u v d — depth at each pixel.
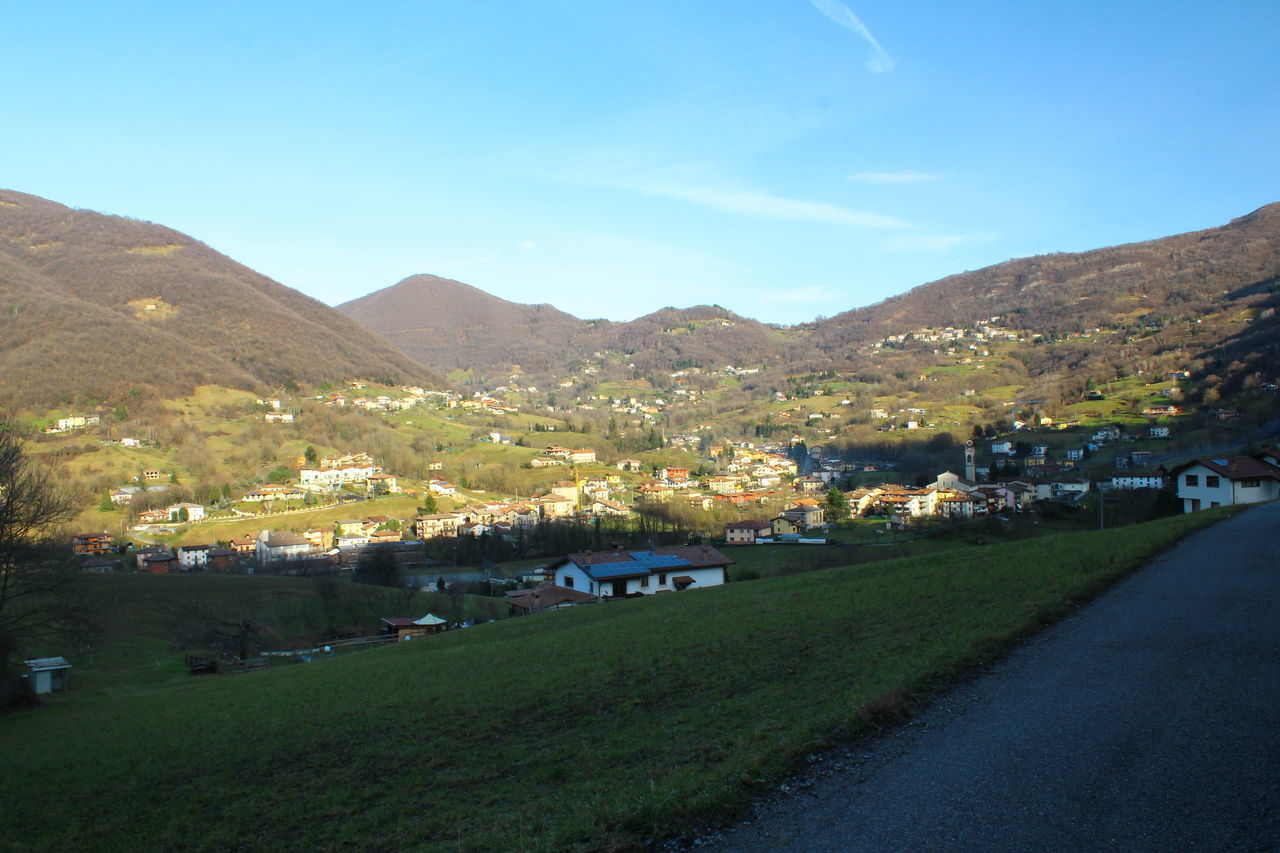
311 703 26.45
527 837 9.59
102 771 22.00
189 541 121.81
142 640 57.97
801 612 24.38
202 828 14.99
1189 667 12.82
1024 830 7.73
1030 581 22.80
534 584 84.44
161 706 33.25
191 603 68.75
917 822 8.15
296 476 167.25
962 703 12.02
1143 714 10.76
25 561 42.16
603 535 110.06
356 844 11.83
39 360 185.50
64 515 44.53
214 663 51.09
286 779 17.27
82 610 46.00
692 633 24.12
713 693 16.02
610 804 10.06
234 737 23.06
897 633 18.20
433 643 41.03
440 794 13.44
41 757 25.64
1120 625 16.23
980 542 74.75
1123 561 24.36
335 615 71.12
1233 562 23.36
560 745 14.68
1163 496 64.06
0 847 16.41
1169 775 8.70
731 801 9.25
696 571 61.41
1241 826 7.42
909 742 10.59
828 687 14.19
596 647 25.30
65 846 15.77
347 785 15.66
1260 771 8.61
